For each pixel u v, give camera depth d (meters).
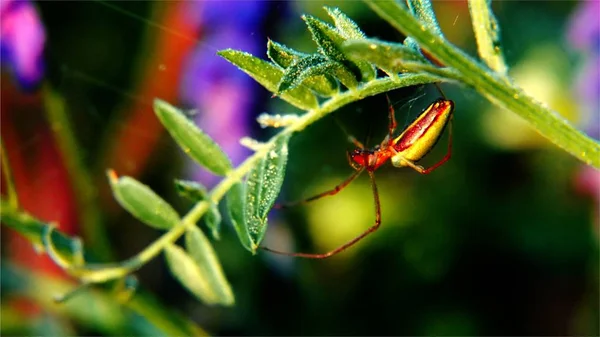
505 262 0.22
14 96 0.21
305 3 0.20
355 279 0.22
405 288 0.22
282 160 0.13
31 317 0.19
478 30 0.12
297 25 0.19
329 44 0.12
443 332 0.22
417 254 0.22
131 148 0.23
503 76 0.12
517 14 0.23
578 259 0.22
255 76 0.12
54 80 0.19
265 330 0.22
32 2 0.19
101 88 0.23
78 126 0.23
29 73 0.19
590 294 0.22
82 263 0.15
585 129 0.21
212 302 0.14
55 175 0.21
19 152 0.21
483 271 0.22
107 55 0.23
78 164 0.19
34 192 0.21
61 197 0.21
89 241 0.19
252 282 0.22
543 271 0.22
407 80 0.12
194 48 0.20
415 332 0.22
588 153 0.12
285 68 0.12
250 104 0.19
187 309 0.23
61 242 0.15
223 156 0.13
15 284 0.18
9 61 0.19
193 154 0.13
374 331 0.22
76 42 0.23
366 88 0.12
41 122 0.21
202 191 0.13
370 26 0.20
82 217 0.20
